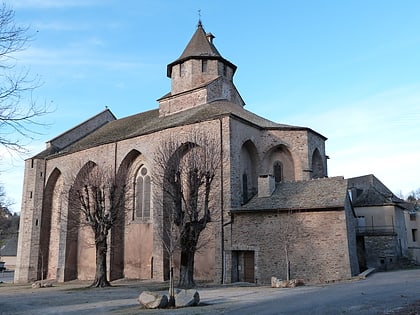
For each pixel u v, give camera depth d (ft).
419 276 68.85
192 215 72.54
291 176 94.89
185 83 112.37
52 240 122.83
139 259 96.94
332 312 34.19
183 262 71.26
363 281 62.95
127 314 40.37
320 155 101.45
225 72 115.44
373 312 33.04
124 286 81.97
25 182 126.62
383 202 108.58
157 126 98.94
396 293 45.32
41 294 73.36
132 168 103.30
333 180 77.61
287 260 71.00
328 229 69.82
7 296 71.72
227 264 77.61
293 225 72.84
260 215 76.38
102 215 87.61
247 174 92.17
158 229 87.51
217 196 81.00
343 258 67.82
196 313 38.73
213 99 107.86
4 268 217.56
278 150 96.27
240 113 98.12
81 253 112.37
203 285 73.72
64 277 109.60
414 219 156.56
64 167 119.44
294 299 45.27
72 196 106.42
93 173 98.84
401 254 108.37
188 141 85.87
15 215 241.55
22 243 121.90
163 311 41.39
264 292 56.75
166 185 77.82
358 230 104.58
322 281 68.39
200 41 115.24
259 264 74.54
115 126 128.67
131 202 101.96
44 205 124.77
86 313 44.16
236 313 37.32
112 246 98.78
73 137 135.54
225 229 79.30
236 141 84.89
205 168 75.87
